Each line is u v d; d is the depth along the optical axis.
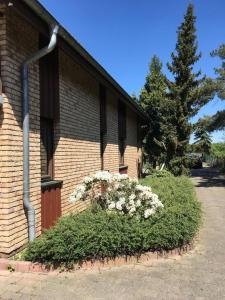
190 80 23.44
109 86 12.94
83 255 5.90
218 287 5.27
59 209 8.84
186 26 23.70
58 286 5.28
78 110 10.45
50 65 8.42
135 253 6.28
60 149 8.97
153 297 4.91
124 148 18.20
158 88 26.56
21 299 4.86
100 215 6.80
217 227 9.32
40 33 7.71
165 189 9.98
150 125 25.36
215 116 23.81
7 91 6.37
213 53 22.12
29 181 7.04
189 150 24.05
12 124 6.49
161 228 6.55
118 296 4.94
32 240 6.53
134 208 6.98
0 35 6.37
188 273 5.80
